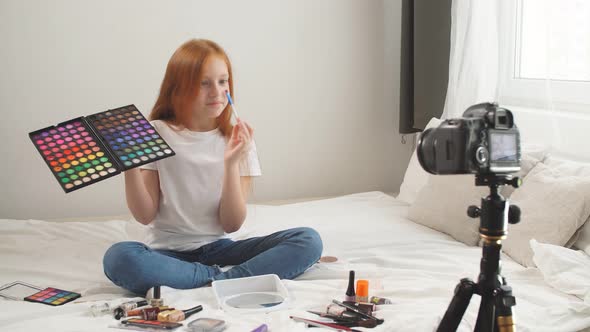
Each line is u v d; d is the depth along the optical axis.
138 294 1.63
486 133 1.07
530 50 2.25
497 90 2.36
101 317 1.43
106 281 1.73
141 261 1.59
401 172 3.20
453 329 1.12
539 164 2.01
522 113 2.25
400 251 1.94
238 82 2.89
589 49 2.04
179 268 1.65
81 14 2.65
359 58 3.04
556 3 2.08
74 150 1.59
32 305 1.53
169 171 1.82
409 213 2.28
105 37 2.69
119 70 2.72
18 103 2.64
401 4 3.05
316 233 1.81
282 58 2.93
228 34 2.84
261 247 1.82
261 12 2.87
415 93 2.84
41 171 2.70
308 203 2.61
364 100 3.09
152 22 2.73
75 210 2.76
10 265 1.84
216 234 1.88
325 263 1.83
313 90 3.00
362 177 3.15
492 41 2.34
